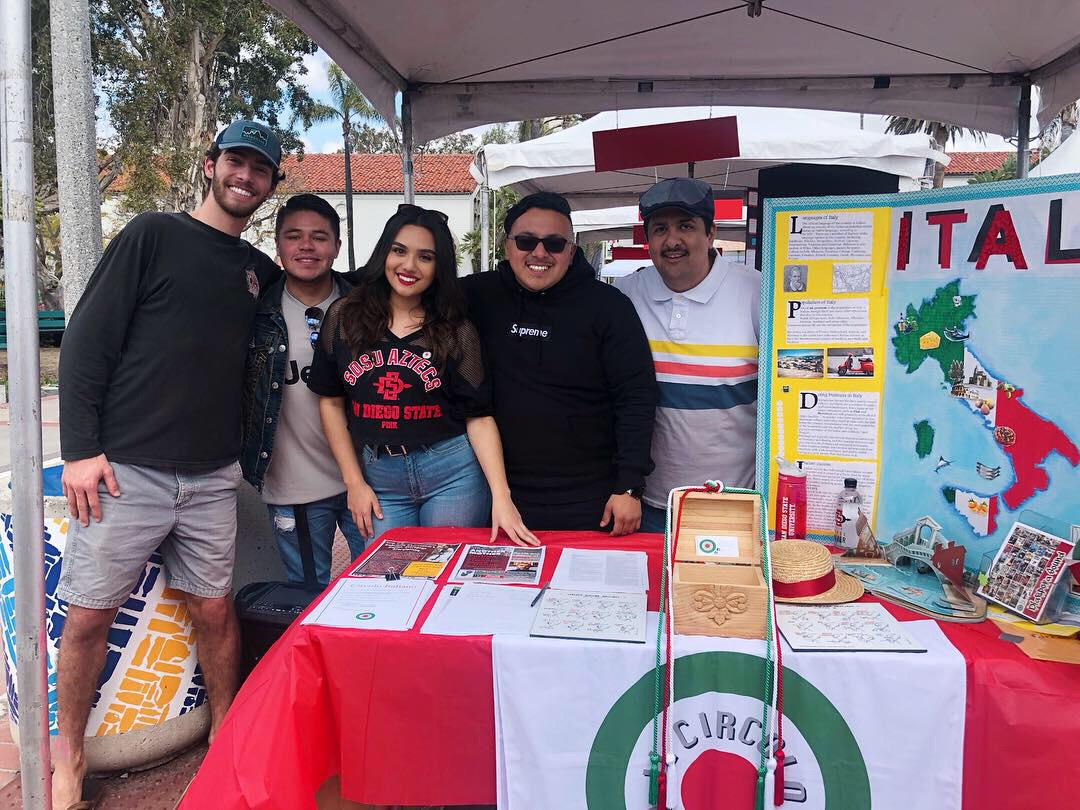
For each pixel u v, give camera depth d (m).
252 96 21.69
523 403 2.15
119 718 2.23
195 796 1.35
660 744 1.39
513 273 2.18
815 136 5.27
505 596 1.60
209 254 2.04
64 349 1.91
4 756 2.38
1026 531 1.54
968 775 1.33
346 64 2.98
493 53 3.24
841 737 1.35
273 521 2.57
